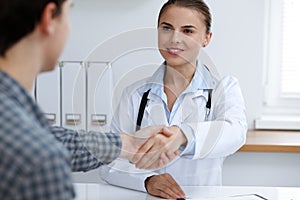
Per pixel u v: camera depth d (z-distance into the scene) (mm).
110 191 1354
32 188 557
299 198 1284
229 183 2131
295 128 2307
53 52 719
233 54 2260
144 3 2234
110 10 2244
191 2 1432
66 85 1999
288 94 2463
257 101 2299
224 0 2225
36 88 1990
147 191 1333
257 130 2322
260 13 2230
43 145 571
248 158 2107
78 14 2248
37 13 657
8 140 562
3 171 555
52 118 2000
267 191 1353
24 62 679
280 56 2439
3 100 604
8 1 641
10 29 651
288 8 2414
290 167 2104
